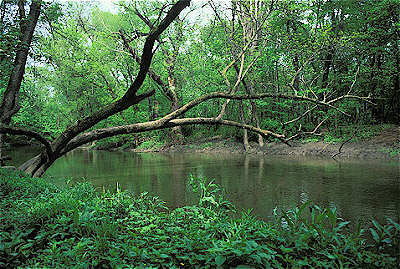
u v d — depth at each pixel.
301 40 13.12
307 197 8.77
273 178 12.04
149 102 32.97
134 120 32.66
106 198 5.84
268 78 22.75
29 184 7.13
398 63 20.69
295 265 3.09
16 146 43.34
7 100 9.76
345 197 8.62
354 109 23.75
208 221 4.68
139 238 4.01
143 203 6.00
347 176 11.88
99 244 3.39
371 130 20.34
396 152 16.44
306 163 16.19
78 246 3.19
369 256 3.44
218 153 25.02
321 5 20.28
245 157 20.78
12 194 6.25
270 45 16.77
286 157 19.61
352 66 21.48
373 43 20.20
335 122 21.81
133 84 6.01
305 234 3.68
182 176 13.34
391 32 20.11
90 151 35.19
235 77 19.52
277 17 16.41
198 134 31.50
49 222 4.27
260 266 2.99
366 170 13.11
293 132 23.61
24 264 3.19
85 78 23.45
